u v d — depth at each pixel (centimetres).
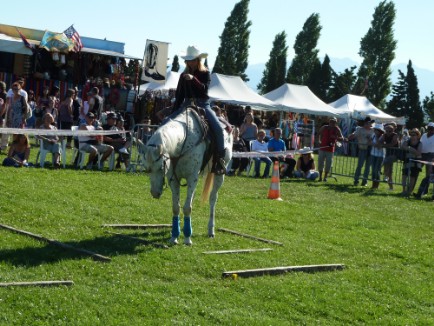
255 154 2022
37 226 1081
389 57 7181
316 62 6806
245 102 3638
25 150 1738
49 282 791
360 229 1393
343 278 975
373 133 2219
